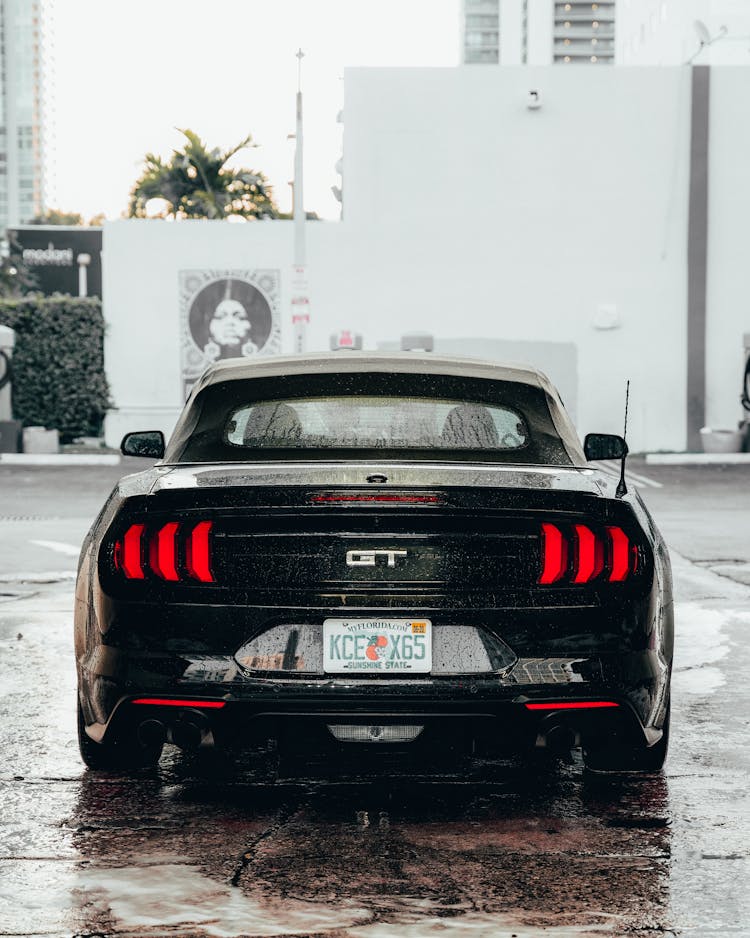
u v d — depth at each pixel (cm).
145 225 2620
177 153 4559
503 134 2639
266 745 519
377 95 2633
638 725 402
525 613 389
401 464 434
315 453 455
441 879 363
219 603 390
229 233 2627
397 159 2641
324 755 493
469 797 446
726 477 2136
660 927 329
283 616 388
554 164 2642
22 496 1786
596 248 2650
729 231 2647
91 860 380
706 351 2652
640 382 2656
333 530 389
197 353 2636
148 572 396
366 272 2650
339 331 2542
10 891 355
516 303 2658
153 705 393
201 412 477
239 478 410
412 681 386
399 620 387
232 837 402
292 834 405
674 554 1171
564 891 354
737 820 420
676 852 388
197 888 356
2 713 571
